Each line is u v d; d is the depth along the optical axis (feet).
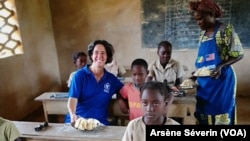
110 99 6.81
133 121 3.89
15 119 11.18
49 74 14.19
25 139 4.93
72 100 6.15
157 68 7.85
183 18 12.90
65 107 8.04
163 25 13.26
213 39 5.86
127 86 6.35
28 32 12.13
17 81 11.29
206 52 6.09
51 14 14.28
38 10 13.02
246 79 13.23
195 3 5.83
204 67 6.22
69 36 14.55
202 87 6.42
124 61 14.37
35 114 12.30
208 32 5.98
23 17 11.71
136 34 13.80
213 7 5.64
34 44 12.64
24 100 11.84
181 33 13.17
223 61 5.89
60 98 8.02
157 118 3.72
